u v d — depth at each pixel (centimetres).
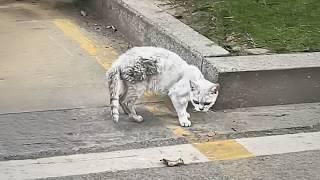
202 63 323
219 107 314
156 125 295
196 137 286
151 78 296
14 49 381
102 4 453
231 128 295
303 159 270
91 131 286
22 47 385
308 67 321
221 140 284
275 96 320
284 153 274
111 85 293
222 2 415
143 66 292
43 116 299
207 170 258
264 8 406
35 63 361
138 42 394
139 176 252
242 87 314
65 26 433
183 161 263
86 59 372
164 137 284
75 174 252
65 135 282
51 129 287
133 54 296
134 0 419
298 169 261
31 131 284
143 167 259
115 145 275
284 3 417
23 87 329
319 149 279
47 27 428
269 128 296
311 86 324
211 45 339
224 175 255
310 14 399
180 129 292
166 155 269
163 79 296
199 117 305
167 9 402
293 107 321
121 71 293
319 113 314
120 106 306
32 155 264
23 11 464
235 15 393
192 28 367
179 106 296
